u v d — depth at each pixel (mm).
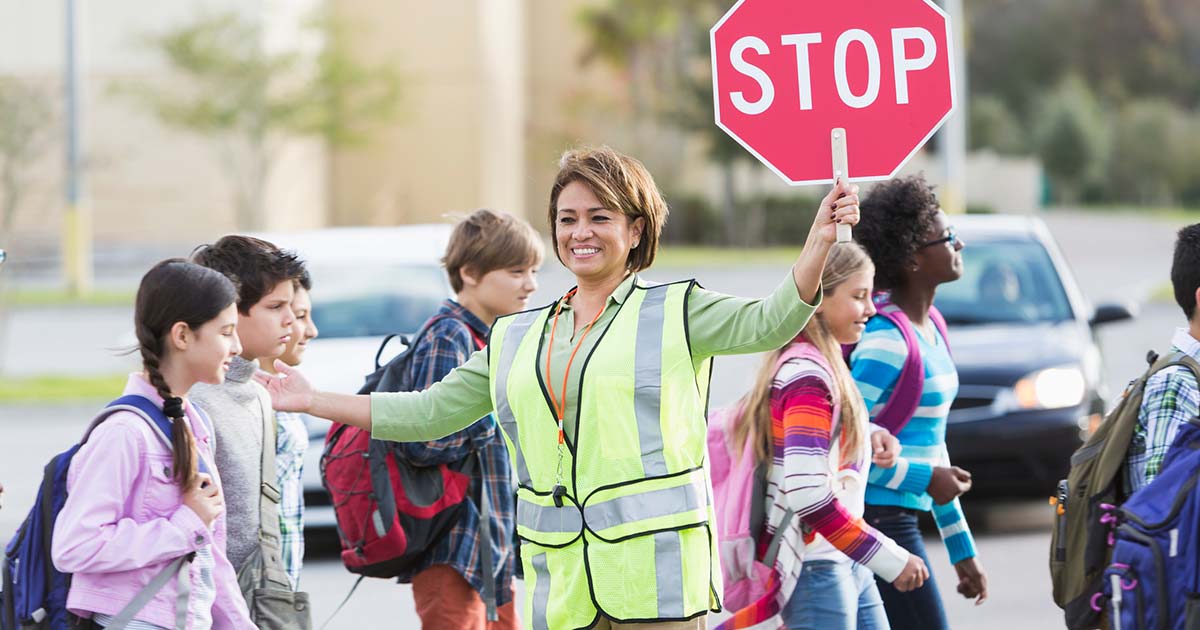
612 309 5648
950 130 33906
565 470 5512
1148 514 5996
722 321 5484
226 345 5770
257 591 6266
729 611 6922
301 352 7090
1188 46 94562
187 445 5641
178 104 54781
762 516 6824
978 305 14969
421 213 69062
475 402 6098
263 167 56281
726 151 71375
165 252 59531
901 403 7258
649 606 5375
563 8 77125
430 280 15016
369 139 57812
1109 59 94625
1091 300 37438
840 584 6824
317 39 56281
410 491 7516
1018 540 13758
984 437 13461
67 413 25500
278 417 6730
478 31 68250
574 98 74875
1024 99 93625
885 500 7250
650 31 72188
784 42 6090
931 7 6031
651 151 73562
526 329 5777
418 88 68438
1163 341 31562
